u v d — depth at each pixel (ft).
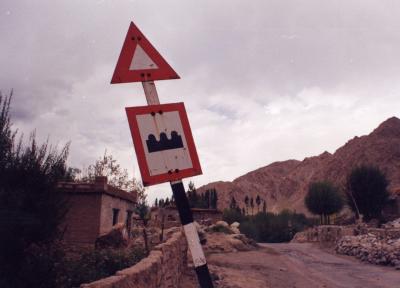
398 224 85.92
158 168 9.30
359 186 110.63
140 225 79.30
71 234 44.91
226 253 64.23
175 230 63.46
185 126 9.83
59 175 25.67
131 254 30.60
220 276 38.11
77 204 45.93
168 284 23.53
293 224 152.76
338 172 489.26
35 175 23.84
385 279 41.29
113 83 9.55
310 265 52.80
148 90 9.75
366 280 40.55
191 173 9.59
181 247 35.22
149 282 15.96
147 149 9.32
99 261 27.45
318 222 154.71
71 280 23.39
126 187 86.48
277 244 96.07
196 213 110.22
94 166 85.92
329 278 41.50
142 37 10.05
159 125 9.59
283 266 50.65
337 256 65.36
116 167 86.99
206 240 70.18
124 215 57.67
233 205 371.56
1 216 21.36
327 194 129.18
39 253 23.03
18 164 23.61
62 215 25.68
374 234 69.97
